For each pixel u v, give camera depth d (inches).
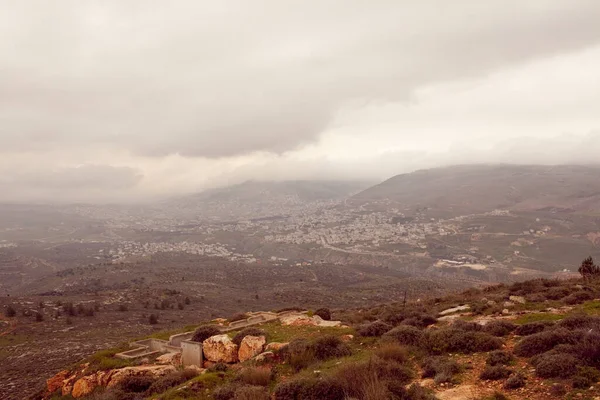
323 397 475.5
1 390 1627.7
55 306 4296.3
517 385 429.4
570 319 573.6
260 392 518.9
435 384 475.2
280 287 6097.4
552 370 431.2
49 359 2171.5
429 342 616.4
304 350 675.4
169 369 852.0
